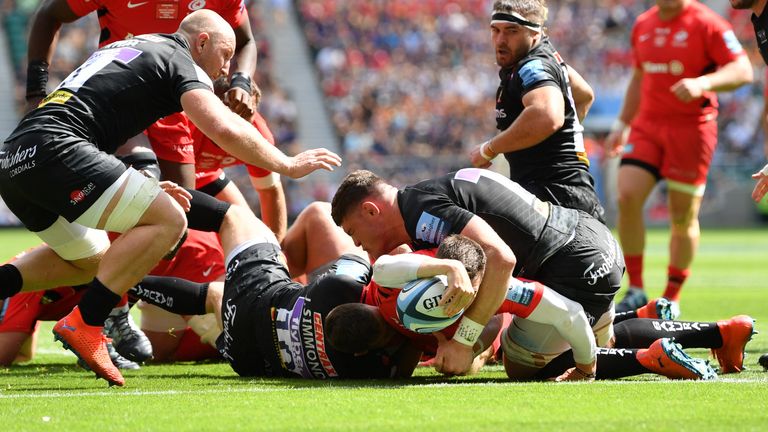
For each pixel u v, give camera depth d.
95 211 16.00
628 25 117.69
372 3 114.56
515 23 19.88
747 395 14.62
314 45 111.38
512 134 19.34
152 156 21.66
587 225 17.41
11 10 103.69
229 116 16.55
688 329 18.12
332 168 16.77
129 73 16.44
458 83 109.69
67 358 22.34
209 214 18.00
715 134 32.72
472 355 16.27
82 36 96.12
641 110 33.25
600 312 17.28
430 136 104.06
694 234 32.72
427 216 15.99
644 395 14.66
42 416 13.34
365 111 105.94
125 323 20.69
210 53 17.62
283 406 13.94
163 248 16.36
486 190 16.69
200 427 12.49
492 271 15.46
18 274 18.52
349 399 14.47
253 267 17.61
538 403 14.00
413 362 17.11
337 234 20.70
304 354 16.77
